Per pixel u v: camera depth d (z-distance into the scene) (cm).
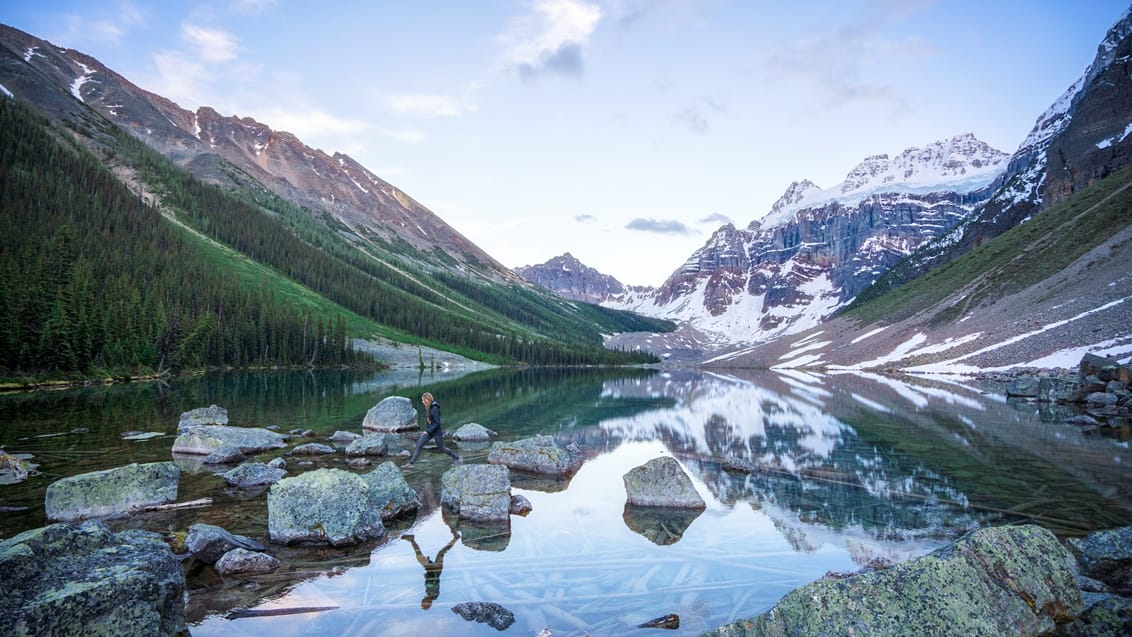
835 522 1205
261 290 14588
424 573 927
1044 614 631
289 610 781
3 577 606
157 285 10169
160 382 6638
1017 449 2100
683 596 823
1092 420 2922
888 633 577
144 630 640
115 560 693
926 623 586
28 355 5847
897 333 11312
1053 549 693
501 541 1099
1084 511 1252
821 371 11212
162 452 1984
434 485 1580
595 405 4303
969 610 599
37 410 3384
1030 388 4425
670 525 1202
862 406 3962
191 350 8575
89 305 7225
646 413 3697
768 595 826
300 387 6147
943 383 6238
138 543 761
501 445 1981
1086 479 1579
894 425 2888
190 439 1988
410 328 17725
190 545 998
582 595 830
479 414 3622
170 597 697
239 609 785
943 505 1324
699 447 2281
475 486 1302
